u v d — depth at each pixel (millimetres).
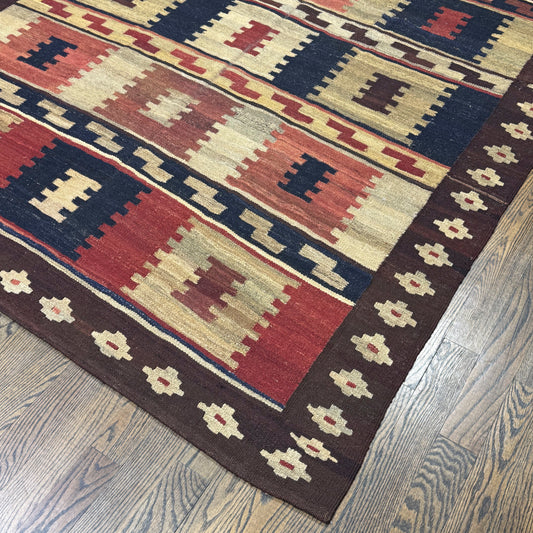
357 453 1185
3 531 1100
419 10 1937
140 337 1304
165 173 1543
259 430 1206
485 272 1413
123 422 1213
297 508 1136
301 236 1455
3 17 1853
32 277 1374
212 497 1142
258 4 1935
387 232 1468
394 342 1311
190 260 1405
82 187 1512
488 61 1814
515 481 1156
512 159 1604
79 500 1133
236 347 1295
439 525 1118
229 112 1667
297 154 1595
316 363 1281
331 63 1793
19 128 1607
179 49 1806
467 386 1261
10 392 1242
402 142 1632
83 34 1828
